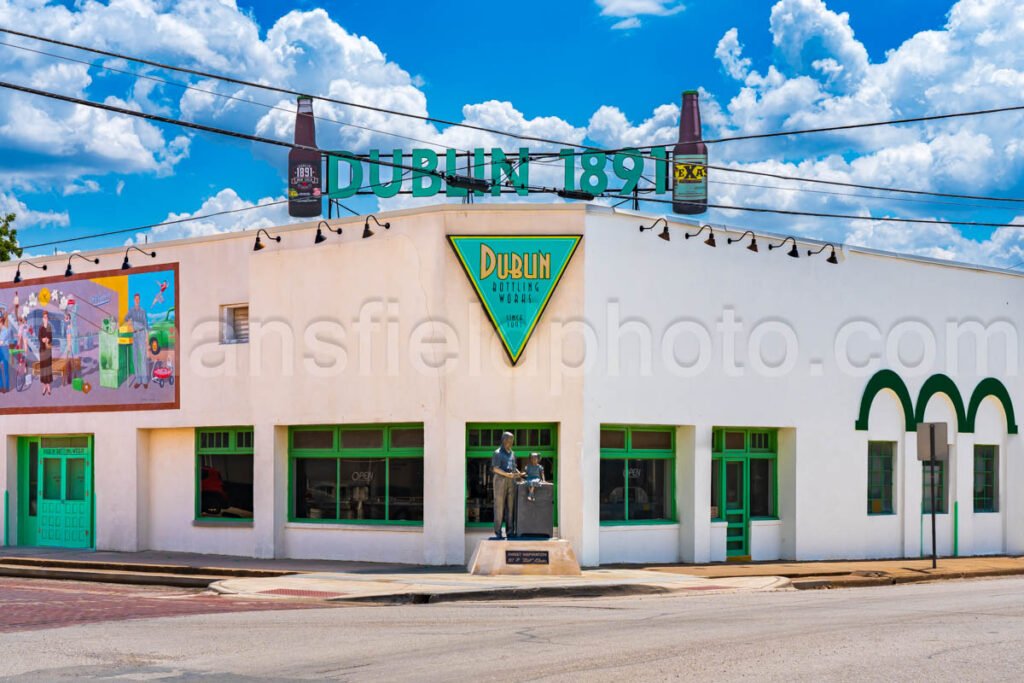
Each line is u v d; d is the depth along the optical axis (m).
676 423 23.14
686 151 34.78
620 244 22.47
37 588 20.45
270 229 24.42
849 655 11.40
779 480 25.52
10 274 28.56
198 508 25.56
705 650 11.73
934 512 24.30
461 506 21.80
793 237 25.34
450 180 23.41
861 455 26.48
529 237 21.91
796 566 23.53
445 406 21.86
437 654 11.70
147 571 22.59
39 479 28.11
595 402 21.84
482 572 20.00
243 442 25.00
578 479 21.59
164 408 25.81
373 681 10.21
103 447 26.73
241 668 11.02
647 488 23.36
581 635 13.05
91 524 27.06
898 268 27.55
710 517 23.73
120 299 26.64
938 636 12.81
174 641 12.91
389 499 22.88
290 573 21.22
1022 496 29.97
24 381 28.14
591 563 21.73
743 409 24.31
